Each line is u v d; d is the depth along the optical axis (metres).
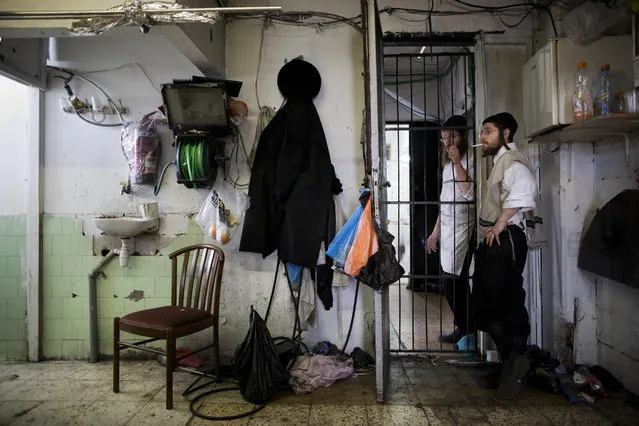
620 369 2.41
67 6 2.10
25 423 2.06
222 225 2.68
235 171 2.93
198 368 2.72
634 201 2.19
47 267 2.92
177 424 2.04
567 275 2.64
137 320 2.31
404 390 2.41
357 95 2.92
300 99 2.84
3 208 2.89
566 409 2.16
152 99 2.93
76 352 2.92
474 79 2.92
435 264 4.94
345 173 2.91
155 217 2.87
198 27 2.40
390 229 5.40
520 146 2.88
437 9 2.90
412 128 2.95
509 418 2.08
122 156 2.93
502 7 2.87
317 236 2.70
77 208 2.93
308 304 2.78
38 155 2.88
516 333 2.35
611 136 2.43
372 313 2.88
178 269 2.93
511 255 2.31
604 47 2.36
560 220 2.66
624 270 2.17
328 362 2.58
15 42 2.56
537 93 2.52
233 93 2.76
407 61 3.53
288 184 2.73
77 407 2.22
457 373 2.65
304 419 2.08
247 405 2.22
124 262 2.83
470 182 2.95
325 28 2.92
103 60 2.91
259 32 2.93
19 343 2.91
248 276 2.92
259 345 2.27
